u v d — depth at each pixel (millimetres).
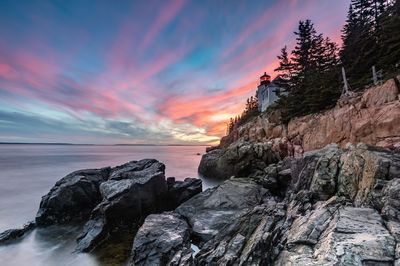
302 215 12891
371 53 32875
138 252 15070
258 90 75188
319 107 34500
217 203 22297
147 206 24219
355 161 14992
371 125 23953
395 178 11914
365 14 50281
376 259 7762
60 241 20266
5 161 91000
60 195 25078
